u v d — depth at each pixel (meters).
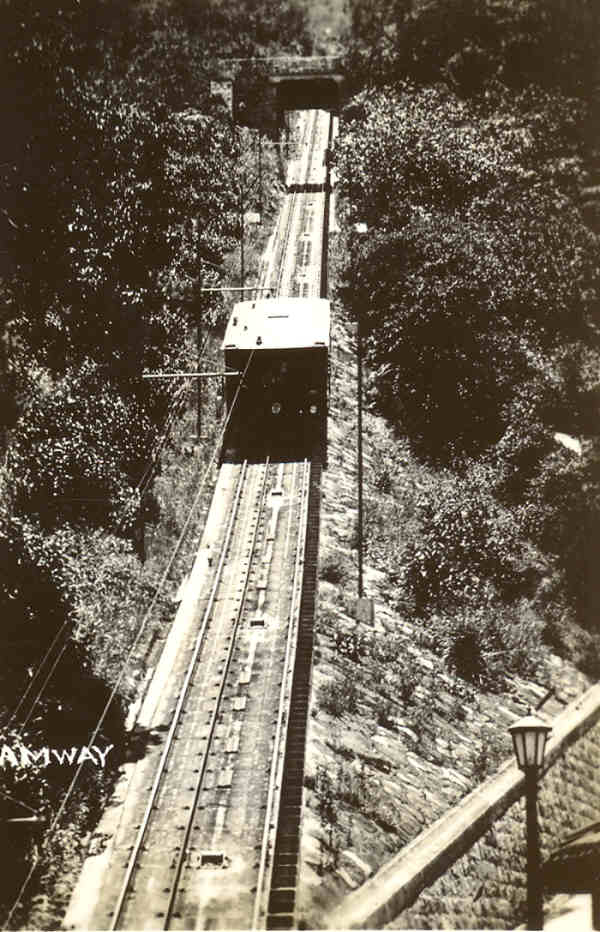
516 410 72.75
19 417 53.81
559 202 92.94
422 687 49.97
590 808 49.09
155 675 47.56
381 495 65.88
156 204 72.62
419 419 74.62
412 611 55.75
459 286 77.81
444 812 41.91
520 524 64.00
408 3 108.69
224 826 38.72
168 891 36.00
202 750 42.66
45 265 59.34
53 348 58.12
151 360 61.06
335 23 109.38
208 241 85.25
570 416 75.44
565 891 37.09
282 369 67.00
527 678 54.28
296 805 39.06
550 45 104.62
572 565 63.00
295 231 104.69
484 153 96.19
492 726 49.88
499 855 41.91
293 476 64.62
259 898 35.09
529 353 77.25
